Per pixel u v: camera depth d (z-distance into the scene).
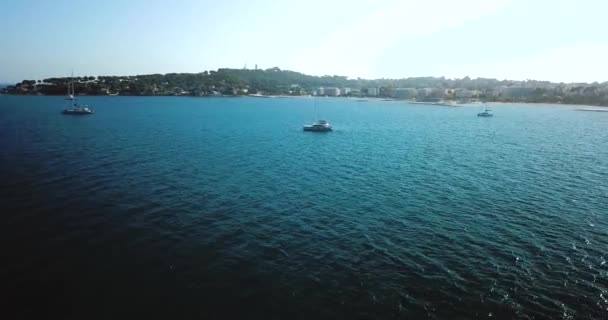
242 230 42.56
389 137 126.12
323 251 37.97
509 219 47.19
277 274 33.56
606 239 41.53
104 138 106.50
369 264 35.53
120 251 37.06
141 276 32.84
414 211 49.69
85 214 45.91
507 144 112.31
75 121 148.62
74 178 61.47
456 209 50.66
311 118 193.25
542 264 35.94
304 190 58.56
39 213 45.84
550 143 115.06
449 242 40.38
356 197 55.41
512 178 68.25
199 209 48.72
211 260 35.72
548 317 28.28
